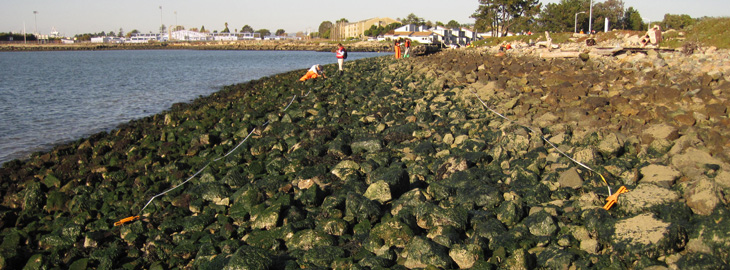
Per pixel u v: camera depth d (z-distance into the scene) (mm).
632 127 12031
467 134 12742
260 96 24156
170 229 8352
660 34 31578
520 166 9203
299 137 13602
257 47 142875
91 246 8109
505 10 80188
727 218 5891
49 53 120375
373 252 6836
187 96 28953
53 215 9812
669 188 7621
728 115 12445
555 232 6816
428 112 14953
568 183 8414
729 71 17516
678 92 14375
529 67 24047
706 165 8539
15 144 16719
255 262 6363
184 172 11516
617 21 84750
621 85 17297
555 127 12477
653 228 6066
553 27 83125
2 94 30219
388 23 164250
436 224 7207
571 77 19109
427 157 11031
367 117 15516
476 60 31172
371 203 7785
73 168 12945
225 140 14469
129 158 13352
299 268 6531
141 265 7445
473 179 8945
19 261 7824
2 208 10445
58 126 19812
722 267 5500
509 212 7309
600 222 6555
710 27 31531
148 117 20094
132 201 10008
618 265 5918
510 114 14953
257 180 10484
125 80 39969
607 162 9422
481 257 6305
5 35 179250
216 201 9375
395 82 23750
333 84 25625
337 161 11305
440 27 135000
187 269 7191
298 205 8703
